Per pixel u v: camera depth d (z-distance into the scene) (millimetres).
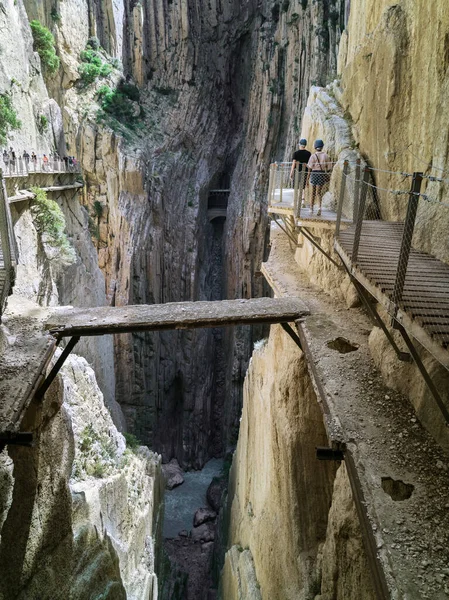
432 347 4898
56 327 9250
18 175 17562
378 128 11773
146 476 19031
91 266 26125
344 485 8016
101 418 16266
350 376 8188
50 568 9844
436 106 9133
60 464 10875
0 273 8250
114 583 12031
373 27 14312
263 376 17047
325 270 12672
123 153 36844
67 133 37562
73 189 25312
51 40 34188
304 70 37906
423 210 9281
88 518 12367
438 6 9070
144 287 37844
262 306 10602
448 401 6449
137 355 35438
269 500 13898
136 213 37125
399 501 5574
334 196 13266
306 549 10852
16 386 7238
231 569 17156
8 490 7895
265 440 15133
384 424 6949
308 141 17922
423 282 6605
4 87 20375
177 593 22734
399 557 4871
